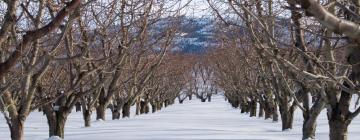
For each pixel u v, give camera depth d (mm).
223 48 25109
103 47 10438
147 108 45219
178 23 13906
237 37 14953
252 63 22781
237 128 21188
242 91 38375
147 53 19141
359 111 9266
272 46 7988
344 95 9273
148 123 22953
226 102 78938
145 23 10508
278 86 19688
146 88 37750
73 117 33812
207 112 43188
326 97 9445
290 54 10297
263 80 26328
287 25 8047
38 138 16359
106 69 13508
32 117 33156
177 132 16516
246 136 15320
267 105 32531
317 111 12938
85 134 16531
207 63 58875
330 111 9461
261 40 9875
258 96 32656
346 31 2795
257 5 8812
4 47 6945
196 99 98312
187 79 65375
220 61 36656
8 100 8438
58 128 13484
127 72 22500
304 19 9070
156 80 37938
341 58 9500
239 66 31625
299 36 9445
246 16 8906
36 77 8305
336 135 9406
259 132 18250
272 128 22469
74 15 5328
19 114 8547
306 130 13211
